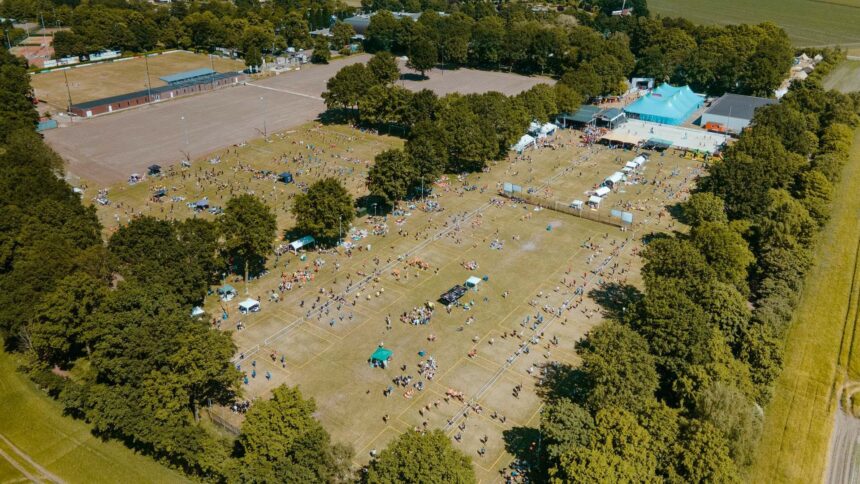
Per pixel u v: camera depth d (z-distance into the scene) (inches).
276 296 6092.5
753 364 4808.1
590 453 3580.2
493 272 6624.0
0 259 5802.2
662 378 4655.5
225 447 4121.6
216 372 4357.8
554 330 5708.7
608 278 6520.7
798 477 4131.4
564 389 4990.2
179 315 4665.4
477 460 4293.8
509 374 5157.5
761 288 5836.6
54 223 6048.2
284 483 3631.9
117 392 4296.3
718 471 3538.4
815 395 4869.6
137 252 5674.2
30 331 4970.5
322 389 4940.9
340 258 6855.3
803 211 6766.7
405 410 4744.1
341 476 3784.5
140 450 4333.2
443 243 7209.6
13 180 6525.6
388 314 5900.6
